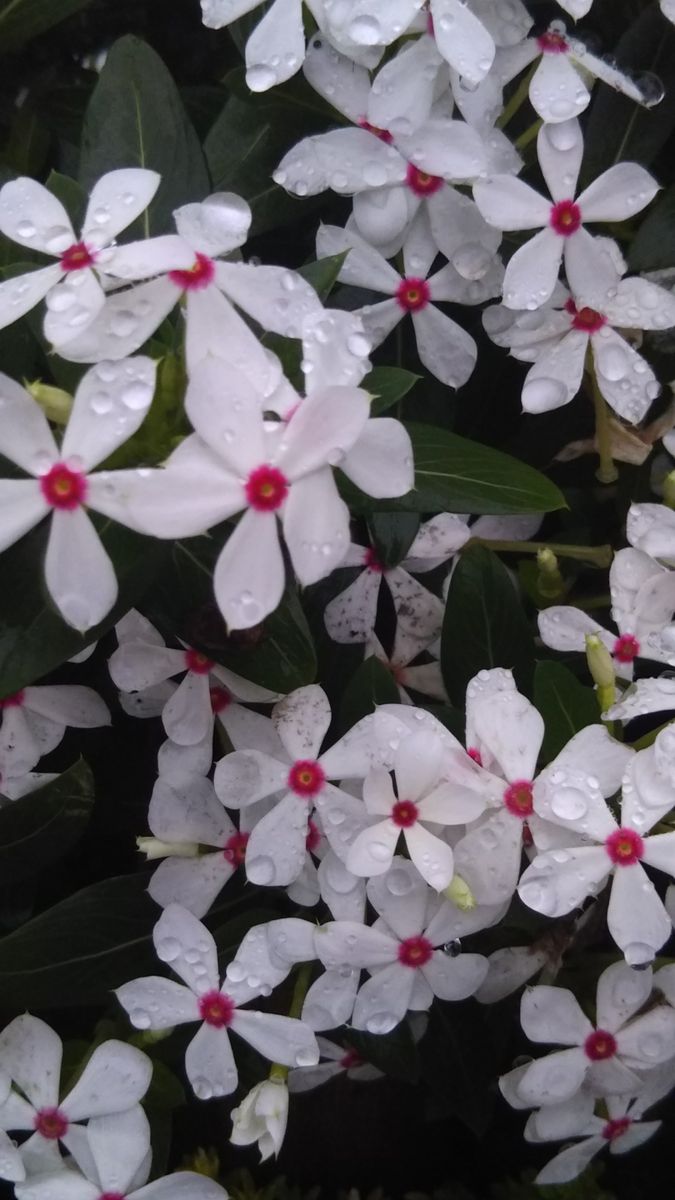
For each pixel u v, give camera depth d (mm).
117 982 247
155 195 222
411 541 237
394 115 213
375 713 216
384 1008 227
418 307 239
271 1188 321
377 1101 355
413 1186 363
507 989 245
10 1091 229
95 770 272
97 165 222
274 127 234
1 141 277
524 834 217
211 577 205
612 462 268
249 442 166
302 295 185
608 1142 269
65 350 170
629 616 245
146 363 168
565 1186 323
